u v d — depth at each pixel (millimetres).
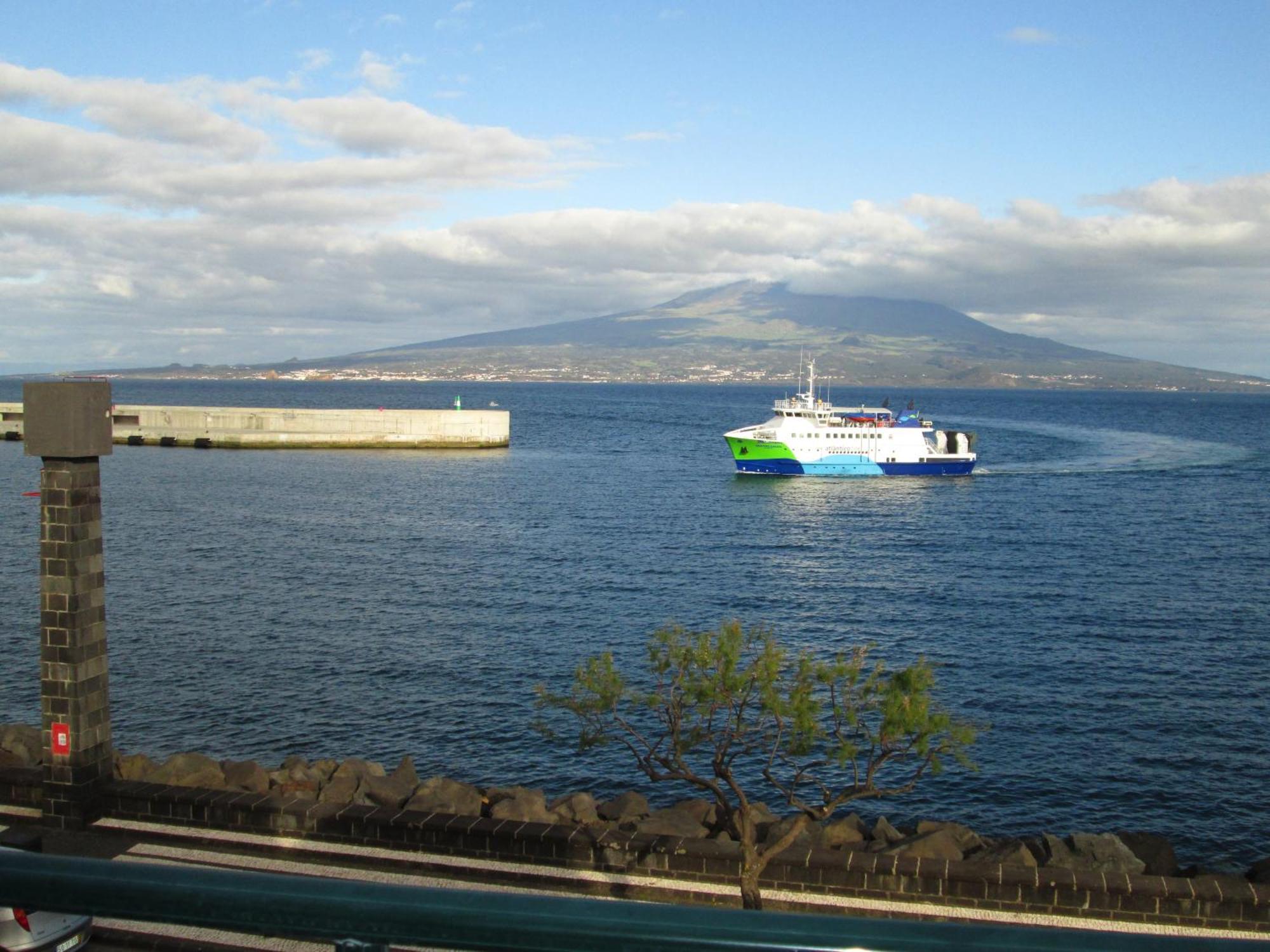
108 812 27203
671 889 24406
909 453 150875
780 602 71438
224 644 57094
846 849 27828
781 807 37531
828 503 125812
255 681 50812
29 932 15945
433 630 60812
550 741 43344
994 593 74875
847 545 95875
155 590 70062
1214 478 155375
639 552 89500
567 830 25781
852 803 38156
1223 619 66812
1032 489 141500
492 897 4055
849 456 149250
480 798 29734
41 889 4227
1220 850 35656
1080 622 66000
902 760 41562
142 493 118875
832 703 29172
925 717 25219
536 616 65125
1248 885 23562
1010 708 48906
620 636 60562
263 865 25203
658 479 148375
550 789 39000
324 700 48219
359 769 32250
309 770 31938
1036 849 27641
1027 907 23797
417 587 72688
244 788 29953
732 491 135500
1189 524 109688
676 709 26609
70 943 16531
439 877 24984
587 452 190375
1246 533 103438
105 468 143750
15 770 28297
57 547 26109
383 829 26062
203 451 169125
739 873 24812
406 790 30469
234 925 4109
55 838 26203
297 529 96688
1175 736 45375
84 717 26562
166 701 47719
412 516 106875
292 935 4094
